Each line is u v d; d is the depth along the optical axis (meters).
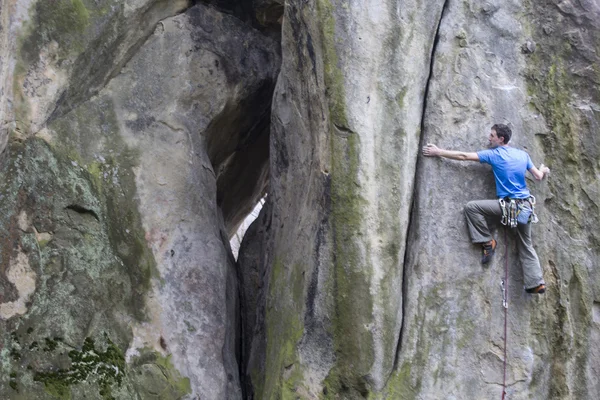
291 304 8.84
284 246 9.28
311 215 8.65
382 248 8.24
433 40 8.61
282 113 9.40
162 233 9.26
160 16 9.69
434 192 8.45
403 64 8.40
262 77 10.46
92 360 8.99
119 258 9.12
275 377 8.76
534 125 8.73
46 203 9.12
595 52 8.79
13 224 9.13
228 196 11.91
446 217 8.44
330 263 8.33
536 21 8.85
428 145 8.45
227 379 9.32
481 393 8.38
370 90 8.30
